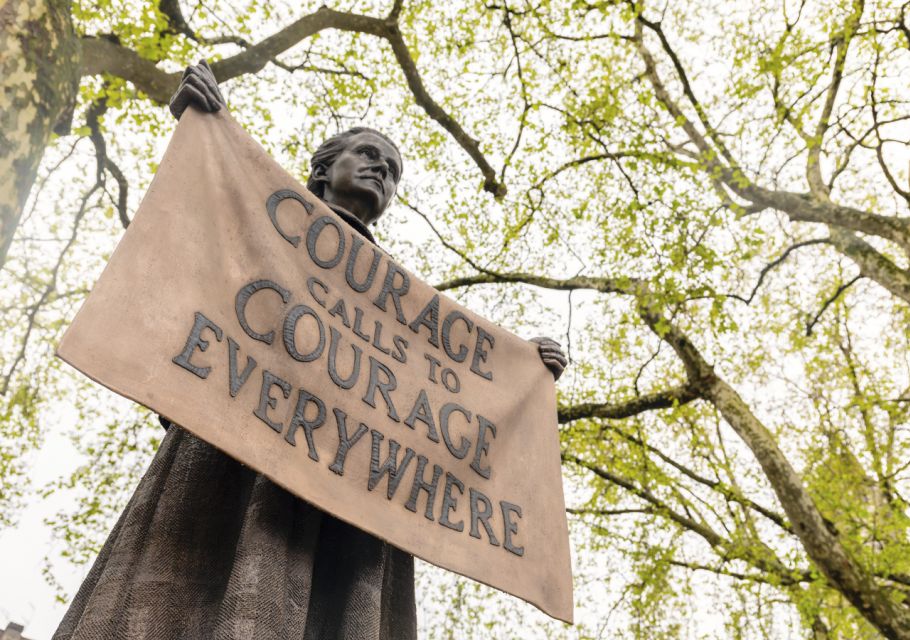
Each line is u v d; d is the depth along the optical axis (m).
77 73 2.78
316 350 2.01
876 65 8.98
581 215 8.39
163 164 1.91
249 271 1.96
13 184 2.34
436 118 8.76
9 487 8.86
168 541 1.76
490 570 2.12
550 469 2.54
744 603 9.56
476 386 2.47
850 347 11.19
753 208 10.41
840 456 10.03
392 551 2.25
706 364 9.19
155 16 5.68
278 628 1.63
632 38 8.71
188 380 1.68
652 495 9.88
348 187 2.76
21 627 9.51
